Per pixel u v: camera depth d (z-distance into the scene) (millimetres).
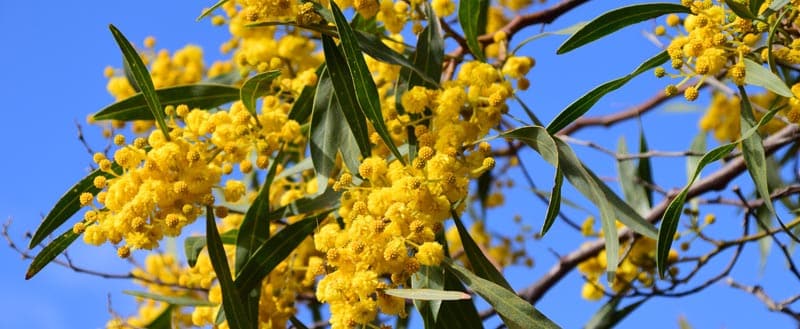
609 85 2895
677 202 2789
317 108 3154
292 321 3365
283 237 3209
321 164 3090
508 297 2678
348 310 2488
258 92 3502
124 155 2771
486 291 2695
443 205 2670
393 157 3160
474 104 3037
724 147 2734
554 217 2836
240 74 4152
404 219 2584
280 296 3422
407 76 3279
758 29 2723
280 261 3193
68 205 3119
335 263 2547
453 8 3422
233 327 2834
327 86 3176
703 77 2703
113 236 2695
